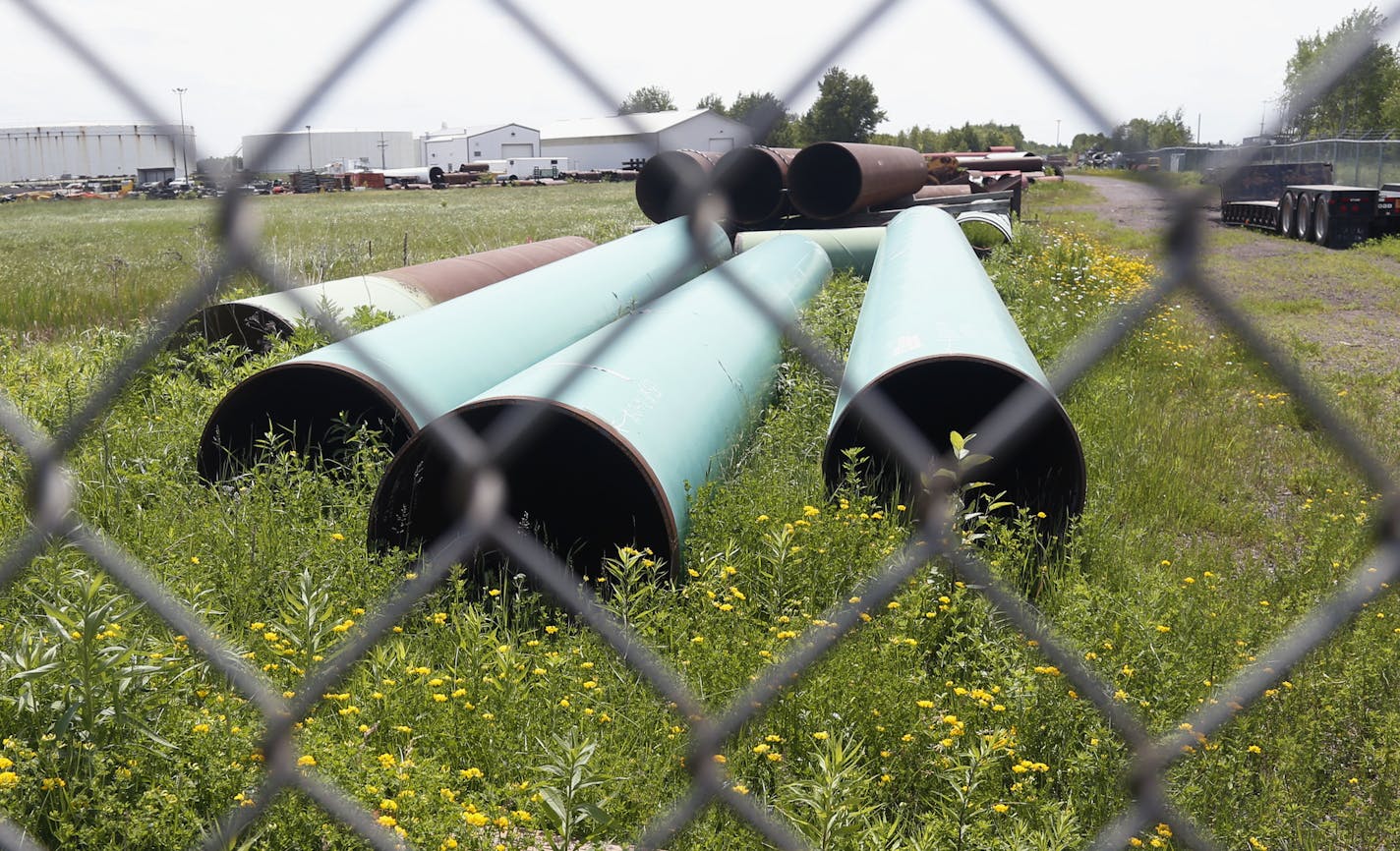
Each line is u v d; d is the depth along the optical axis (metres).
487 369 6.27
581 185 63.69
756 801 3.21
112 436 6.21
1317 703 3.80
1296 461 7.39
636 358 5.71
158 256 19.14
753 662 3.78
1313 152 28.67
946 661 4.21
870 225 17.34
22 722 3.24
